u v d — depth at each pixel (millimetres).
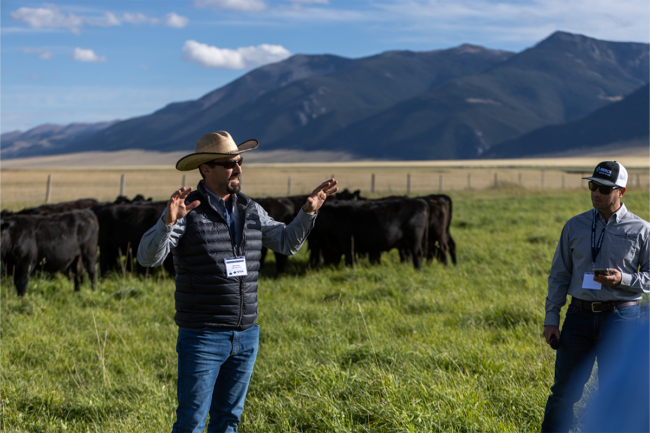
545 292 7812
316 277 10414
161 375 5621
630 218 3572
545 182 51812
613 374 3373
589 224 3656
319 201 3459
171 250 3387
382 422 3998
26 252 8781
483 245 12789
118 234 11414
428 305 7656
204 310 3250
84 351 6324
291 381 4980
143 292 9078
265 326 6969
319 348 5883
